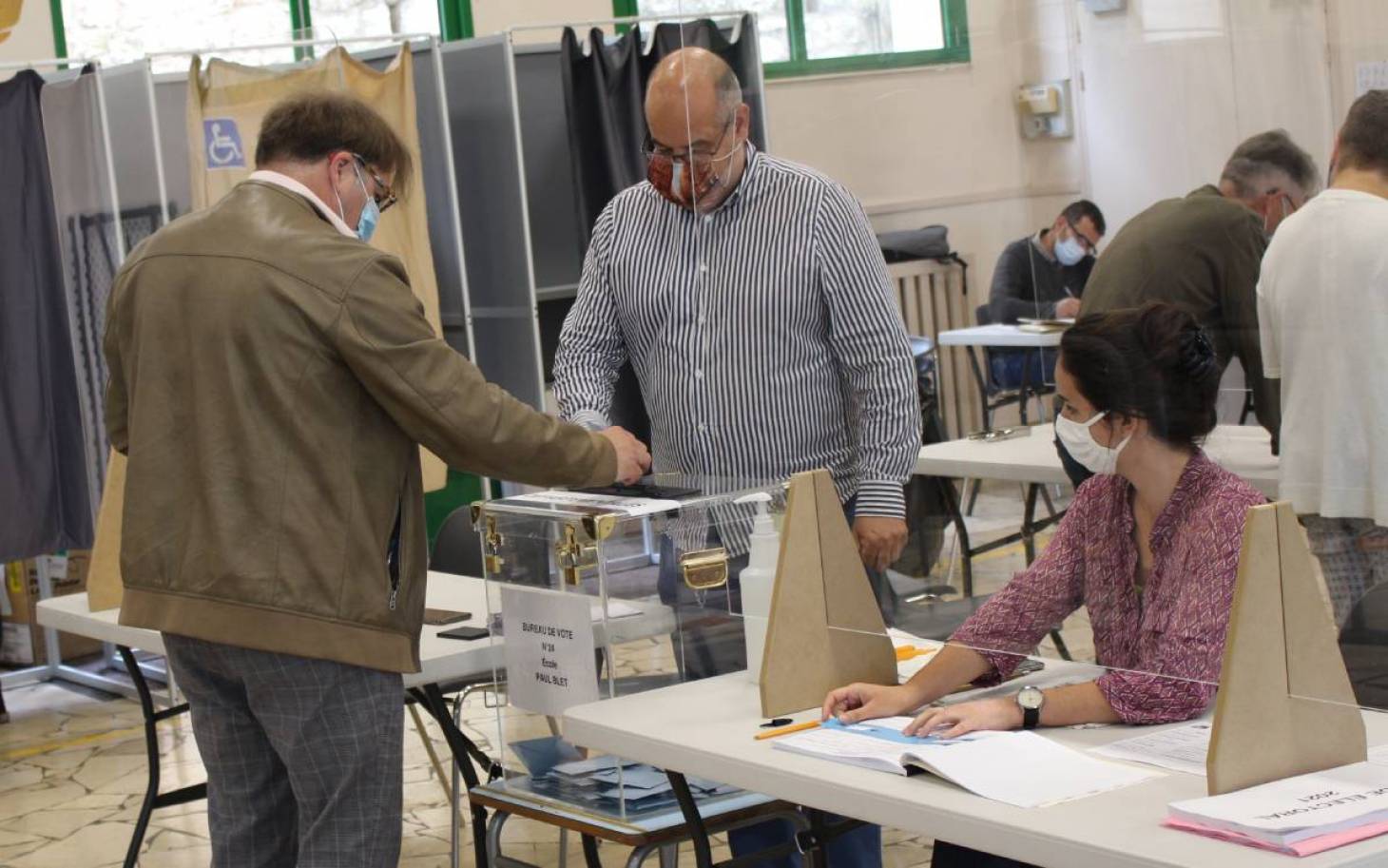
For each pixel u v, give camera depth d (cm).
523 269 582
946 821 160
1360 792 150
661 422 272
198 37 646
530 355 586
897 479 226
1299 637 157
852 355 234
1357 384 154
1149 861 140
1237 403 168
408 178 257
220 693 234
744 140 243
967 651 204
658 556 228
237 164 506
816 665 212
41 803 438
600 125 547
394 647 228
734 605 239
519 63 627
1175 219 172
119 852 392
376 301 220
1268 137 162
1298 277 159
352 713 224
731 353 254
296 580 219
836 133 226
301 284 219
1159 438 178
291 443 220
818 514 213
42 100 500
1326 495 158
